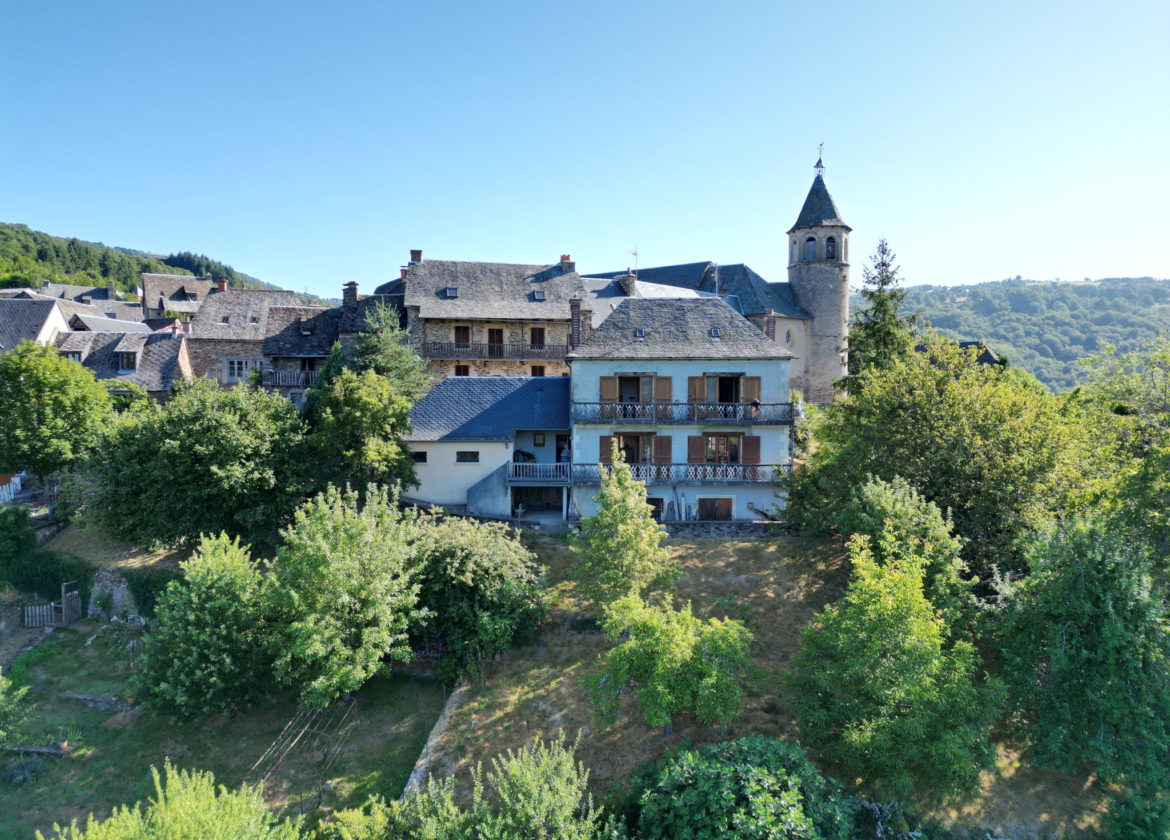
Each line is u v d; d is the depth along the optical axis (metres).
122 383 47.00
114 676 26.36
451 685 23.88
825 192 56.41
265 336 51.28
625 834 15.44
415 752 21.31
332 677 21.17
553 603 25.81
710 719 18.05
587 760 19.45
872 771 17.23
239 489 27.83
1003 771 18.47
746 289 54.19
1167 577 19.47
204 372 52.91
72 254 145.38
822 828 15.23
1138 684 16.31
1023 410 24.50
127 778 21.27
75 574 30.81
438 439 32.22
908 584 16.88
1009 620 18.33
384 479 30.11
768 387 31.77
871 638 16.97
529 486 31.77
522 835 13.85
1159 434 24.11
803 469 29.09
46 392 35.53
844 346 56.12
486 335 48.38
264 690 24.00
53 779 21.30
